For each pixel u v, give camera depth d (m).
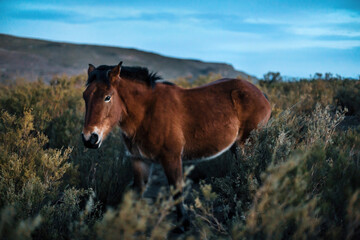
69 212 2.94
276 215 2.16
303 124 4.45
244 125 4.03
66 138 5.10
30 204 2.83
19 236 2.11
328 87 8.10
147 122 3.56
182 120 3.68
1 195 3.00
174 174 3.58
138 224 1.98
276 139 3.51
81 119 5.78
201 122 3.74
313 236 2.39
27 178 3.34
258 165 3.53
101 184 4.08
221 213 3.63
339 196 2.65
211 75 13.67
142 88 3.59
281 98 7.30
